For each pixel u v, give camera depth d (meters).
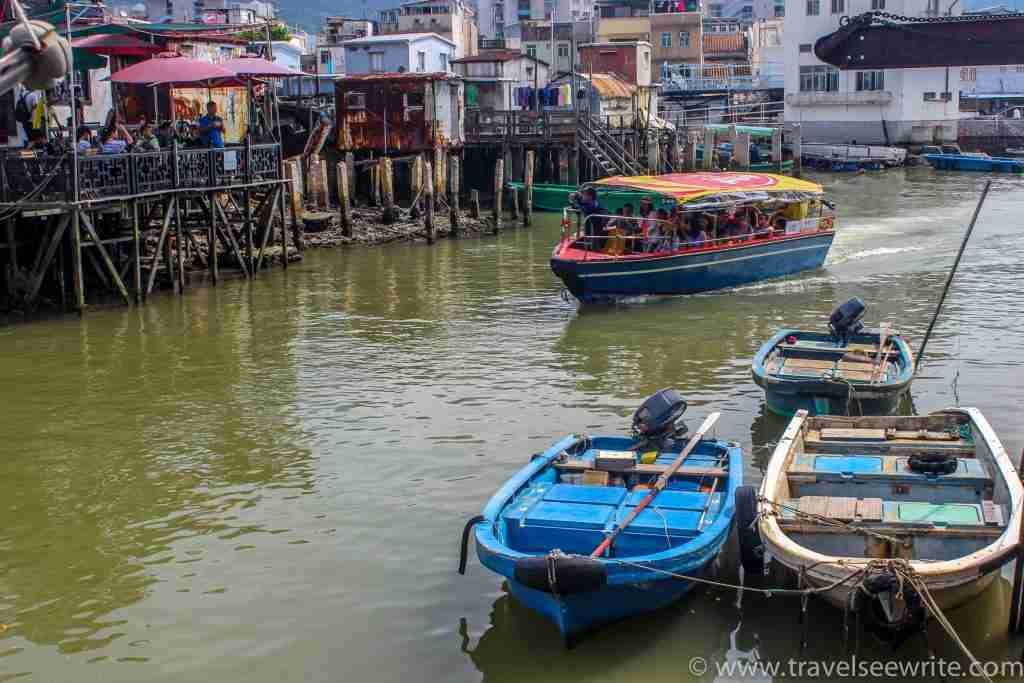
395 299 26.86
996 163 60.28
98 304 25.86
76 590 11.69
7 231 24.36
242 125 37.25
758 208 28.81
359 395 18.47
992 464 11.65
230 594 11.48
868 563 9.34
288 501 13.90
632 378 19.28
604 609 10.12
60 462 15.49
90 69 31.16
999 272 28.97
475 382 19.17
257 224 31.88
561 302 26.34
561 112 50.22
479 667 9.99
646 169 55.19
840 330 18.70
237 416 17.41
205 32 35.53
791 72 70.12
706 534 10.57
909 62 56.31
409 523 13.12
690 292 26.81
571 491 11.91
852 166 63.44
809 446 13.03
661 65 84.44
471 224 40.91
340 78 47.59
